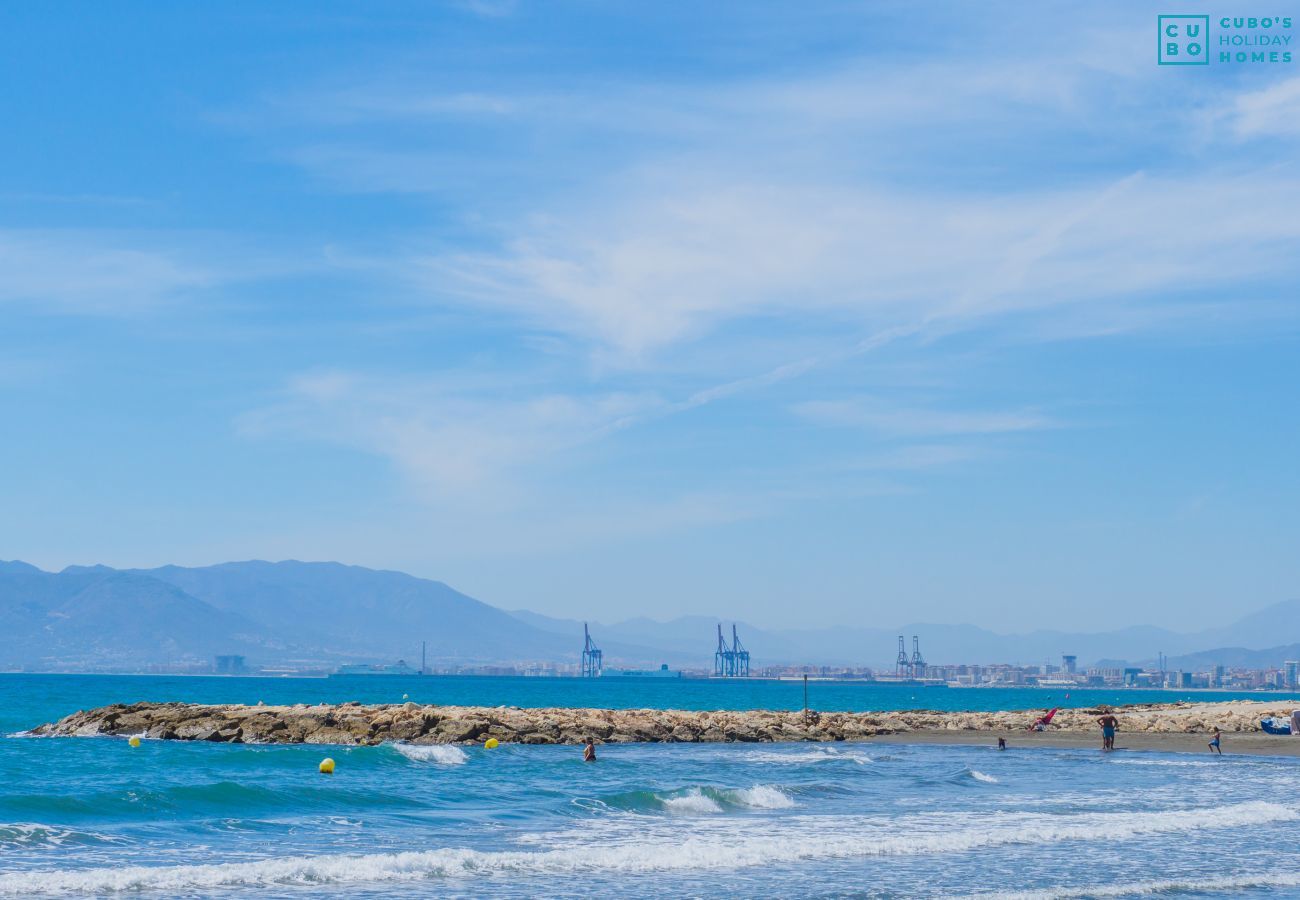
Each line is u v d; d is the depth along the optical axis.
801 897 25.94
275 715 72.81
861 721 92.06
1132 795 45.94
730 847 31.45
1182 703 124.81
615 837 33.50
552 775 50.41
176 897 24.45
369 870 27.56
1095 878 28.75
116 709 78.38
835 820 37.62
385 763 53.53
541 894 25.84
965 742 78.06
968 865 30.11
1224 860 31.52
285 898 24.70
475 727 67.19
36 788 42.31
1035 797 44.97
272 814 36.88
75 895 24.31
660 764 56.47
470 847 31.47
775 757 61.97
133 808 36.41
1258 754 67.88
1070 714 100.56
